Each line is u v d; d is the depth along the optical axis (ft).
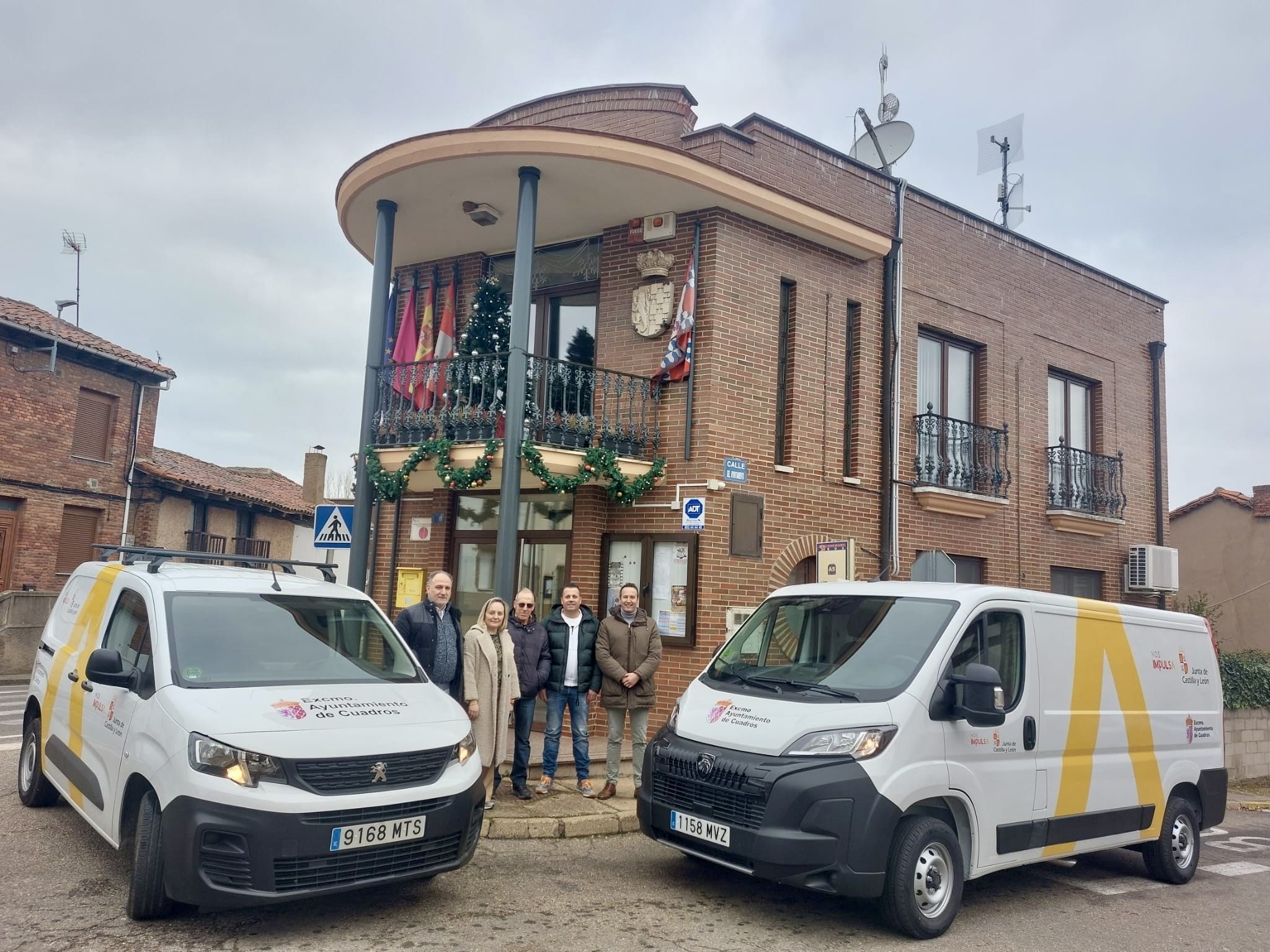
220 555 21.22
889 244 40.50
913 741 18.11
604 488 36.65
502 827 23.59
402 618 24.40
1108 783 22.39
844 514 39.34
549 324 40.42
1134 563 52.26
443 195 36.32
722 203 35.53
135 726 17.29
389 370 36.94
